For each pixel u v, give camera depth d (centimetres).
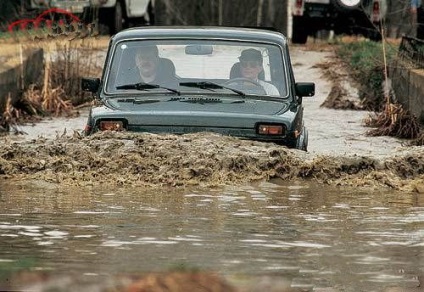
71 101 3919
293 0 5925
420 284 1265
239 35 2388
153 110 2206
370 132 3197
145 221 1642
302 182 2023
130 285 1198
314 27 6012
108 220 1647
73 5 5394
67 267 1312
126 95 2319
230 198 1858
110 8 5912
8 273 1268
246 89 2330
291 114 2233
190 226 1605
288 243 1488
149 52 2358
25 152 2092
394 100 3709
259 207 1778
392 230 1597
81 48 4216
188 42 2372
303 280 1273
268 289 1213
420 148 2217
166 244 1470
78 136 2175
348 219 1684
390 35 5625
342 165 2059
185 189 1945
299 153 2112
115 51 2369
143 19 6406
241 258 1387
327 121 3516
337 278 1288
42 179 2012
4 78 3431
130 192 1908
